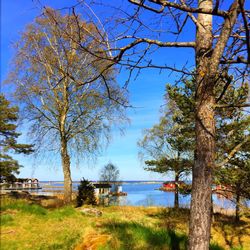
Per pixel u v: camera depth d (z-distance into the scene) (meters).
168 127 22.55
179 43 4.77
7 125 24.77
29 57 19.41
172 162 19.56
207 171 4.35
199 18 4.80
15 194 24.50
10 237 11.75
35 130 24.09
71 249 10.10
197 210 4.31
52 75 20.27
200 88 4.54
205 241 4.26
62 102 22.98
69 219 14.60
